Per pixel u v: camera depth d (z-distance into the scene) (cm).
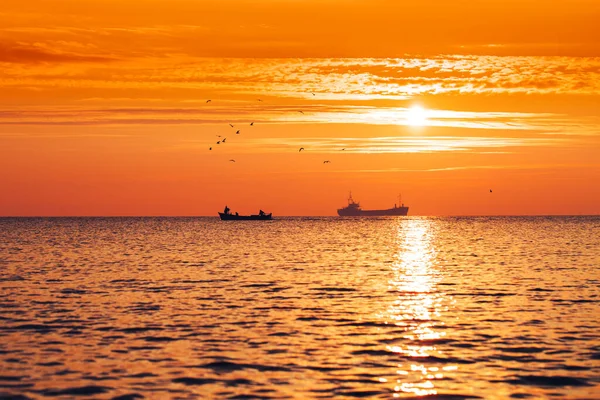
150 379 3734
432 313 5766
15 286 7594
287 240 18488
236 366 4006
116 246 15462
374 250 14275
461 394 3488
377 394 3494
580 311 5800
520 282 7988
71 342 4603
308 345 4538
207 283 7906
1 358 4156
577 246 15262
